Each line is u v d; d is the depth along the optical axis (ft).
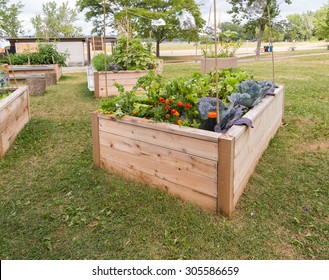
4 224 6.70
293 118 13.74
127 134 8.18
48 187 8.28
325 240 6.10
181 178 7.30
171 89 8.75
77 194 7.91
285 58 53.57
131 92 9.29
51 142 11.58
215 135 6.57
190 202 7.28
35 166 9.59
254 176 8.62
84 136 12.14
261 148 9.64
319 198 7.59
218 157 6.54
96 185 8.29
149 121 7.63
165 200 7.38
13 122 11.71
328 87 20.26
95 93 19.88
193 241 6.06
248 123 7.28
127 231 6.40
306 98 17.47
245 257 5.69
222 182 6.61
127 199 7.51
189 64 49.06
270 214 6.93
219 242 6.03
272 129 11.23
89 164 9.54
